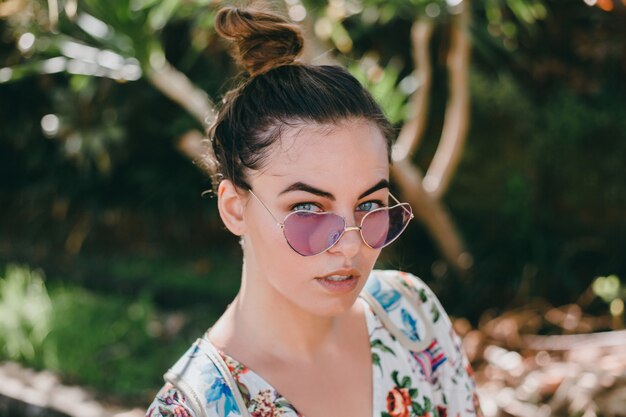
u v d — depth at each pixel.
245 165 1.08
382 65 4.24
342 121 1.05
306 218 1.04
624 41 4.00
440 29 4.09
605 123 3.89
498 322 3.44
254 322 1.15
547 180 3.97
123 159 4.86
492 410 2.57
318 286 1.07
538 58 4.20
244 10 1.15
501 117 3.95
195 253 4.86
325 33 2.81
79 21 2.83
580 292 3.72
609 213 3.89
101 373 3.25
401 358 1.25
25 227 5.24
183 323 3.78
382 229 1.09
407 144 3.22
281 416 1.11
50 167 5.09
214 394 1.08
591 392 2.46
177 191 4.88
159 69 2.91
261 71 1.13
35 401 3.04
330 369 1.18
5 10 2.84
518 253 3.88
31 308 3.73
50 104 4.86
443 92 4.18
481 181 3.98
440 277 3.94
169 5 2.75
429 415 1.23
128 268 4.55
